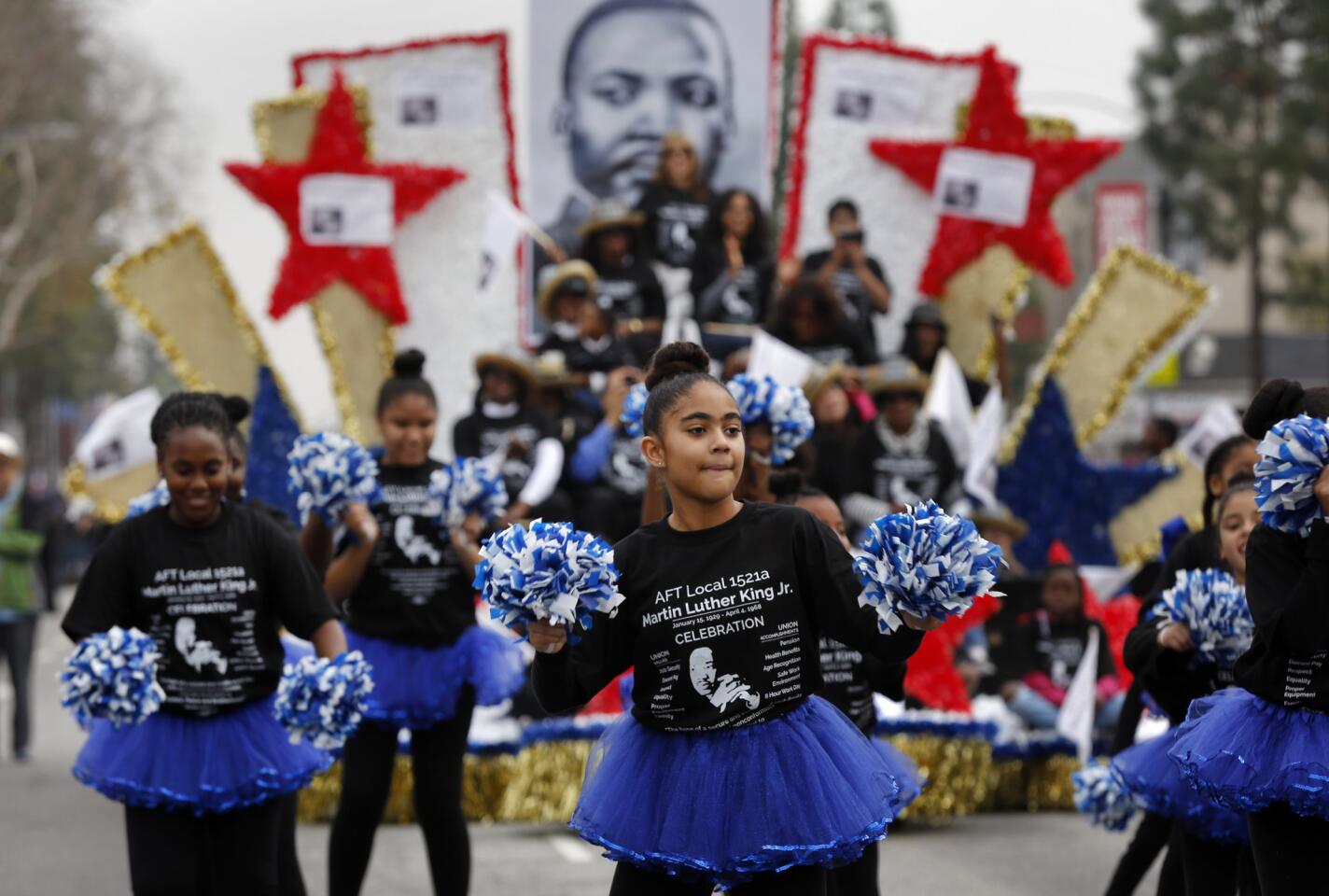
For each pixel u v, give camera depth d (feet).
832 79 61.00
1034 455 53.98
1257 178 179.83
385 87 58.70
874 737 27.20
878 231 60.90
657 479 26.96
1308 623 20.97
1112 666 46.32
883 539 18.33
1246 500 25.82
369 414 55.77
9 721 68.28
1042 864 37.40
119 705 22.97
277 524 25.58
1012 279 58.80
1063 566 46.55
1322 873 21.59
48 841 41.45
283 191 54.60
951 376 51.01
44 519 57.36
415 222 58.39
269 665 25.11
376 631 30.25
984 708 45.60
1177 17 180.96
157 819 24.48
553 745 43.14
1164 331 53.88
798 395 27.53
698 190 59.67
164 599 24.67
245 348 52.31
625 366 53.67
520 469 47.39
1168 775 25.90
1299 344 217.36
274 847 25.27
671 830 19.65
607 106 60.90
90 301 222.28
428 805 30.19
